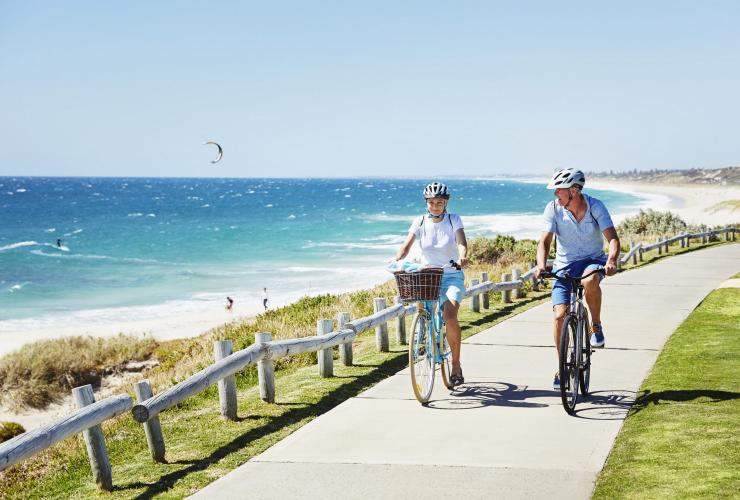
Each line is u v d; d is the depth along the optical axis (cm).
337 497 486
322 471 538
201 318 3192
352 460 558
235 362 720
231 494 504
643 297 1523
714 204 11612
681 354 916
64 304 3766
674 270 2109
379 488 498
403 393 769
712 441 546
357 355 1063
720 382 743
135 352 2214
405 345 1127
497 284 1474
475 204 15812
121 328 2978
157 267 5269
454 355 761
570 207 679
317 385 856
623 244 3014
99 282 4578
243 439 657
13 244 7200
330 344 898
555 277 684
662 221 4125
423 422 655
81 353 2156
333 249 6247
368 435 621
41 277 4822
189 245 6931
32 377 2003
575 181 667
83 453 739
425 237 754
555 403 706
